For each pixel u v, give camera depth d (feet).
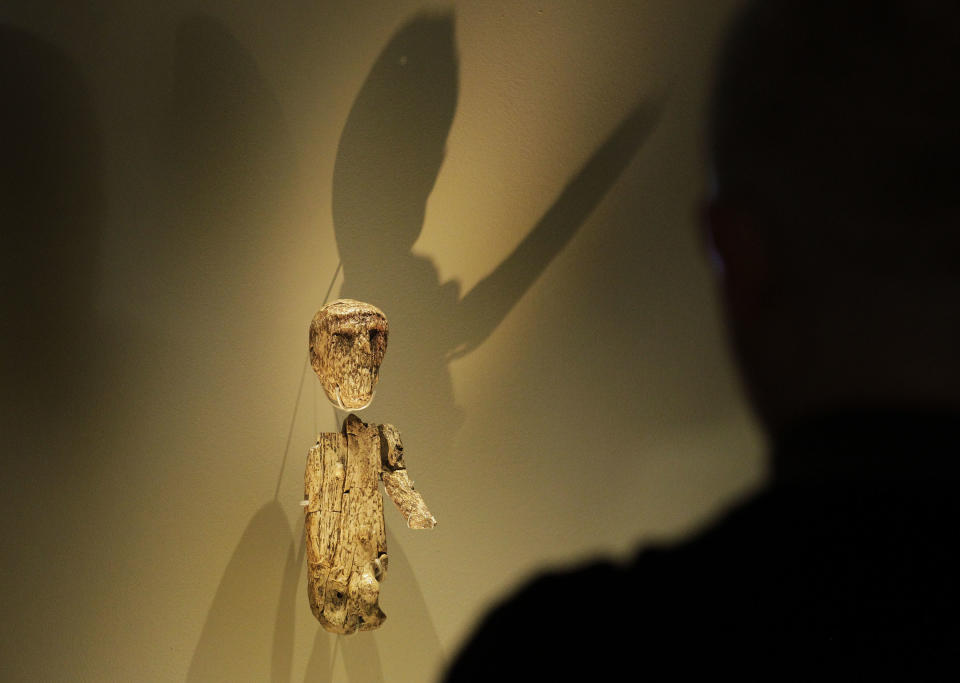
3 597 7.36
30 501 7.41
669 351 7.83
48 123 7.45
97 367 7.47
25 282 7.43
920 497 7.64
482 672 7.38
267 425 7.57
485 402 7.76
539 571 7.78
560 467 7.82
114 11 7.46
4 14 7.42
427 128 7.67
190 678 7.49
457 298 7.73
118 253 7.49
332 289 7.59
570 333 7.80
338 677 7.64
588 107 7.74
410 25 7.64
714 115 7.70
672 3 7.73
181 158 7.50
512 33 7.69
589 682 7.57
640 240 7.79
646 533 7.85
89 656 7.42
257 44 7.53
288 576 7.61
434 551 7.72
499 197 7.72
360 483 6.42
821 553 7.77
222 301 7.53
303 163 7.57
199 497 7.53
